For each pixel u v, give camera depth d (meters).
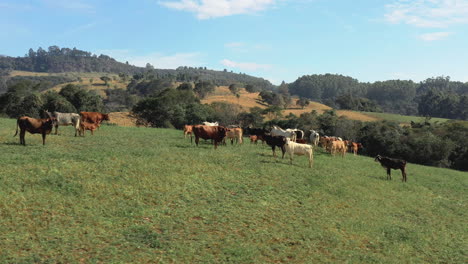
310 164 22.12
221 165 19.30
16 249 9.23
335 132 72.56
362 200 17.38
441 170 32.84
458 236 14.67
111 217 11.83
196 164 18.69
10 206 11.34
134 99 141.25
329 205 15.85
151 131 36.09
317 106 172.12
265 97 163.00
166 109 77.19
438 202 19.44
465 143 59.72
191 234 11.38
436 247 13.19
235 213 13.44
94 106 77.94
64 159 16.52
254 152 24.58
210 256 10.12
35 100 66.69
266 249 11.02
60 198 12.47
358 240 12.78
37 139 22.52
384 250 12.25
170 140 27.91
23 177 13.49
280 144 23.09
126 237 10.70
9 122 32.12
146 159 18.36
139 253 9.83
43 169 14.58
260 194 15.76
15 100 69.50
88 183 13.91
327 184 18.64
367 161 29.69
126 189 14.09
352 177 21.25
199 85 167.50
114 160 17.42
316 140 32.53
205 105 90.38
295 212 14.48
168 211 12.87
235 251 10.52
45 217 11.14
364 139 65.25
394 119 134.62
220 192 15.46
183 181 15.85
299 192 16.77
